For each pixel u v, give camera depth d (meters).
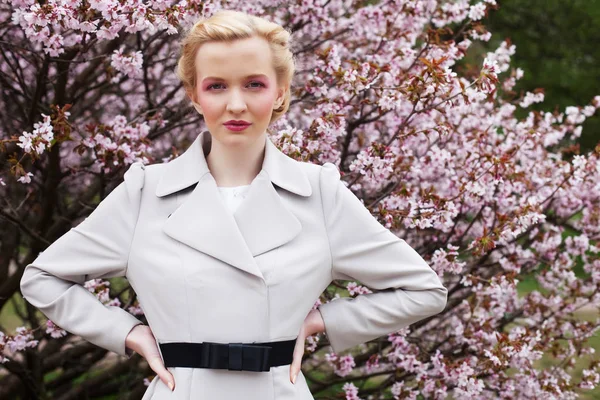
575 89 9.33
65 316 1.78
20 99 4.01
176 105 3.93
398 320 1.81
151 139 3.48
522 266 3.76
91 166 3.83
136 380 4.12
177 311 1.69
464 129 3.58
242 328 1.67
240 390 1.67
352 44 3.69
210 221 1.72
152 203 1.78
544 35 9.63
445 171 3.12
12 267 5.03
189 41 1.72
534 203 2.93
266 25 1.72
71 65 3.27
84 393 4.29
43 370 4.07
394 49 3.33
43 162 3.85
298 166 1.84
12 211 3.31
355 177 2.96
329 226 1.80
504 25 9.56
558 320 3.61
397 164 2.97
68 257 1.78
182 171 1.79
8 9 3.26
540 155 3.69
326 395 3.85
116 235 1.77
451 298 3.61
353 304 1.84
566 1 9.55
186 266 1.69
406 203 2.88
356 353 4.03
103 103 4.26
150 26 2.54
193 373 1.68
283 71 1.77
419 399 3.76
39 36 2.56
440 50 3.17
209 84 1.68
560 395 3.15
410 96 2.71
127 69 2.81
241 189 1.79
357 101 3.33
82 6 2.55
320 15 3.28
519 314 3.66
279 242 1.72
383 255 1.80
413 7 3.31
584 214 3.71
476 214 3.39
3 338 2.91
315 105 3.11
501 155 3.27
